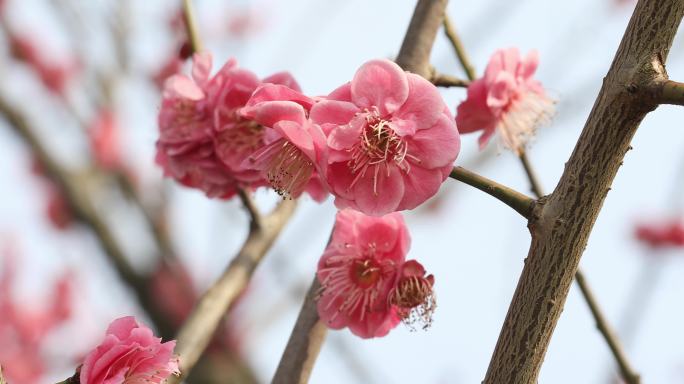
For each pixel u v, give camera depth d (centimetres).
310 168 58
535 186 67
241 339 112
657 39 56
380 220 61
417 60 64
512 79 66
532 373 56
